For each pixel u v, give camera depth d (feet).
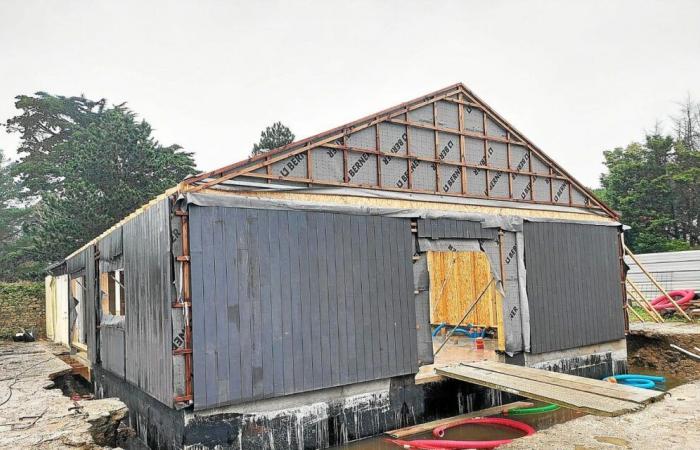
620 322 37.99
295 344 23.11
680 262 56.80
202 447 20.65
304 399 23.44
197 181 21.39
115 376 31.71
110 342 32.50
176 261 21.02
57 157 102.99
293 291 23.34
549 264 33.81
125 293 28.73
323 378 23.72
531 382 24.17
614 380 33.78
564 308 34.22
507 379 24.95
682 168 95.81
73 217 69.82
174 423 21.31
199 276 20.97
